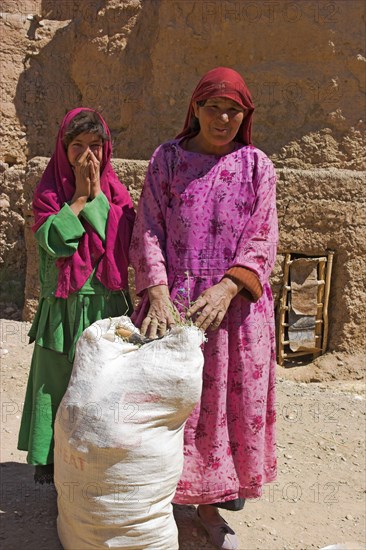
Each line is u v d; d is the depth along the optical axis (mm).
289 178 6102
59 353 3436
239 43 6660
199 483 3316
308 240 6172
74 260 3373
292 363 6395
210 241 3305
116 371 2998
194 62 6816
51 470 3533
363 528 3863
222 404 3312
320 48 6547
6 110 7195
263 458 3453
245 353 3328
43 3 7422
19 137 7258
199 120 3295
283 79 6617
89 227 3414
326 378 6199
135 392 2947
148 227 3377
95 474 2971
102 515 3010
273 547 3594
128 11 7035
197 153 3369
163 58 6871
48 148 7348
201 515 3590
